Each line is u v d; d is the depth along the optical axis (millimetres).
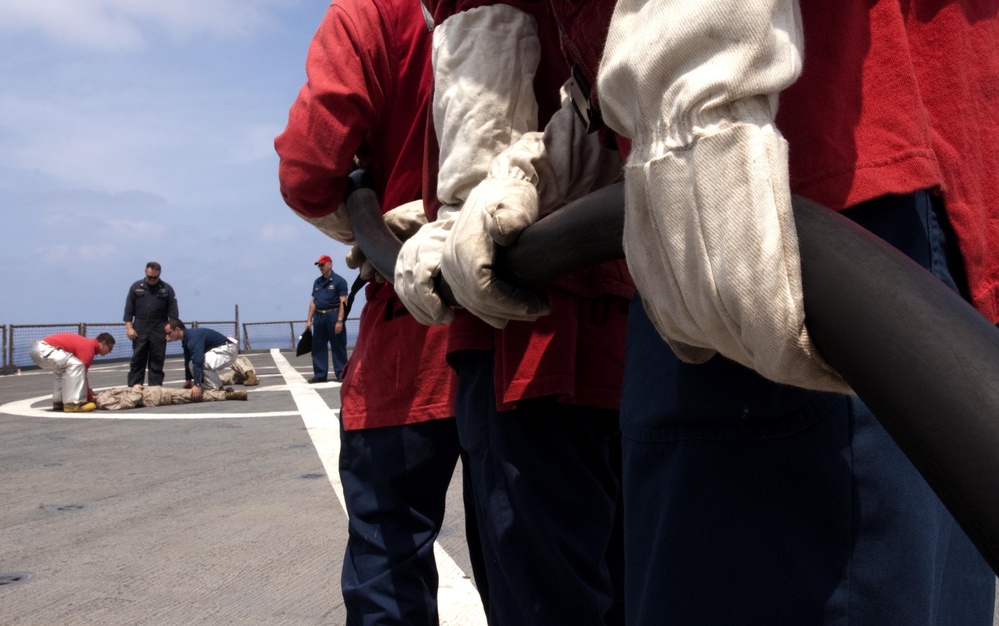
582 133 1355
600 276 1705
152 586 3365
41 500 5035
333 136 1870
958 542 1019
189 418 9211
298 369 20406
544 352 1615
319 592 3244
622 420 1042
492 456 1706
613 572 1979
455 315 1714
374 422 2045
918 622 847
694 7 696
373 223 1818
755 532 876
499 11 1482
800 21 756
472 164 1432
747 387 880
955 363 517
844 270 604
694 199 690
